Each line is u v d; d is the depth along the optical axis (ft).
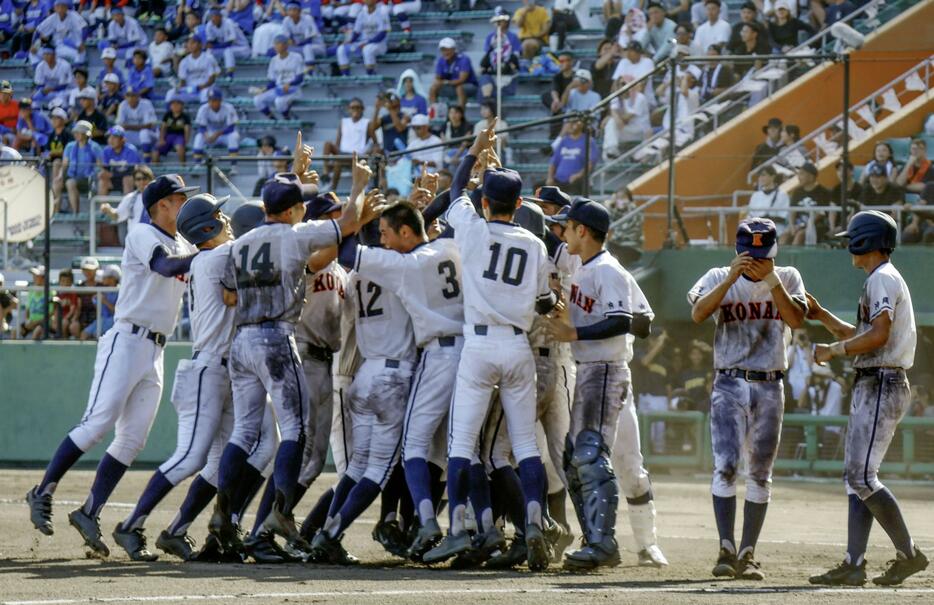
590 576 93.61
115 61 310.04
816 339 207.21
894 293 92.38
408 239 99.50
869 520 93.45
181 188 106.42
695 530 137.08
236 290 100.83
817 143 203.62
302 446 99.14
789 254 197.36
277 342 98.43
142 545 102.73
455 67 269.64
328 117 288.51
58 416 207.82
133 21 319.68
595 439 97.25
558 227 109.09
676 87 210.18
